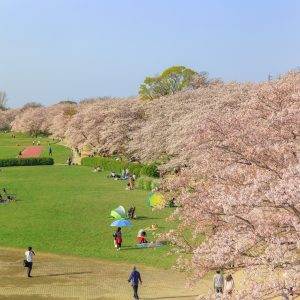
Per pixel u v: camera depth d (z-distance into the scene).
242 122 23.80
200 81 131.25
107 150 101.38
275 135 21.06
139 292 29.38
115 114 94.56
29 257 32.41
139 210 53.34
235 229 17.14
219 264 16.67
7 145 154.50
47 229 45.44
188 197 21.64
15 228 45.88
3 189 65.56
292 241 15.62
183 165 51.81
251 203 15.58
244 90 65.88
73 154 124.50
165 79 132.12
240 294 14.80
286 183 14.82
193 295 28.67
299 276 14.59
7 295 28.64
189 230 39.06
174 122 63.81
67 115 159.12
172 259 36.03
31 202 59.28
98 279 32.09
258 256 16.36
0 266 34.88
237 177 20.78
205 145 24.22
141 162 80.25
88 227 46.12
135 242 40.66
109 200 59.84
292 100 24.53
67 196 63.41
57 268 34.59
